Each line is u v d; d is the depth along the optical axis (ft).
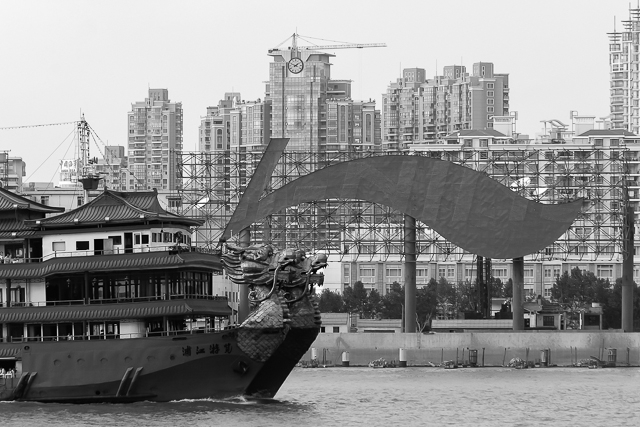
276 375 427.33
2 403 425.28
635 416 431.02
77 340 426.10
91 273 433.48
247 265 413.59
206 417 395.55
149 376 417.49
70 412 407.03
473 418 422.41
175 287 426.10
